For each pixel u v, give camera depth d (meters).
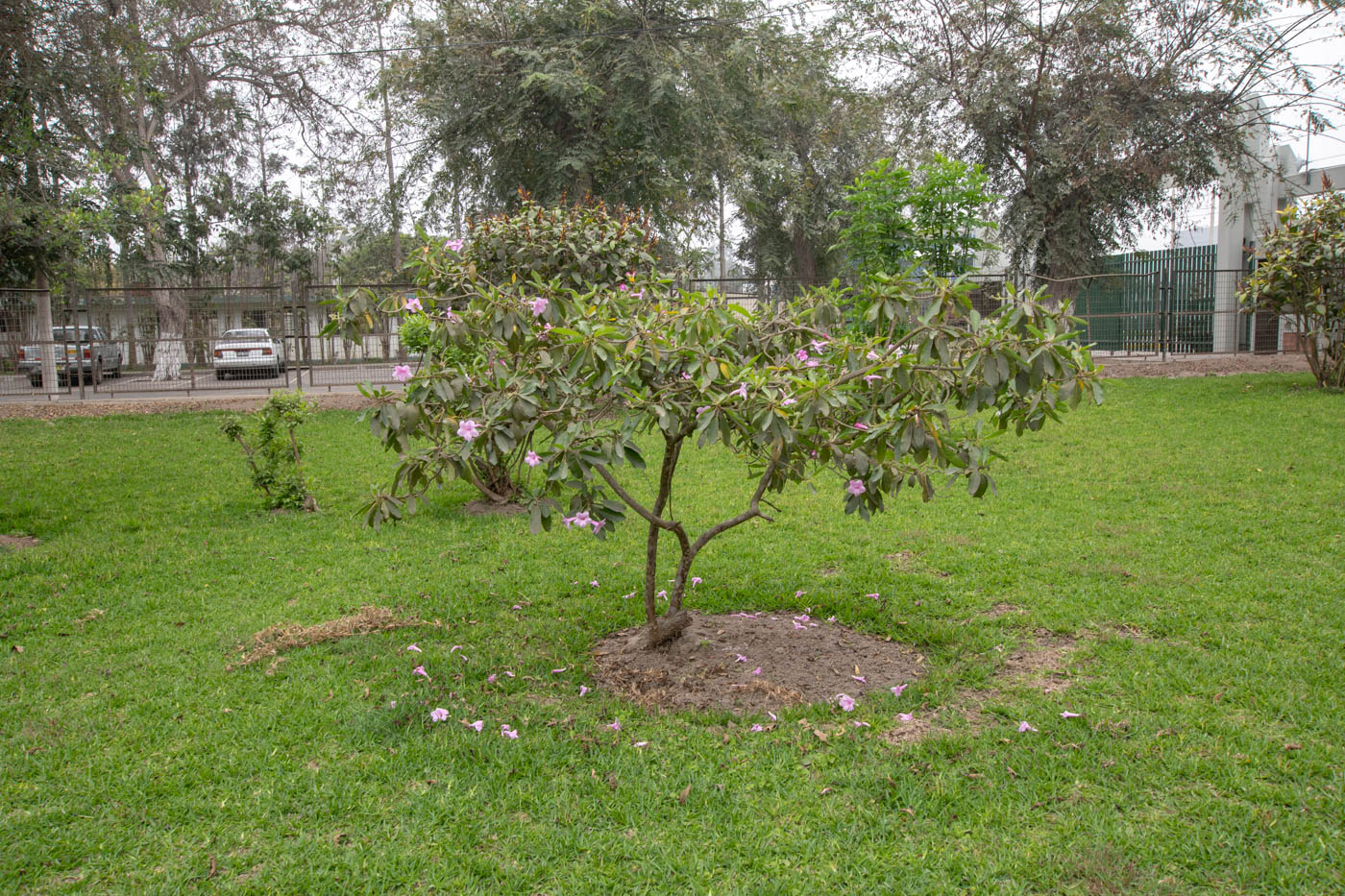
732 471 9.07
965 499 7.50
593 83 17.72
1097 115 15.78
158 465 10.09
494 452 3.48
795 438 3.67
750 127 20.23
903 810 2.99
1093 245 18.20
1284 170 18.33
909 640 4.55
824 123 21.84
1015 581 5.34
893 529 6.65
